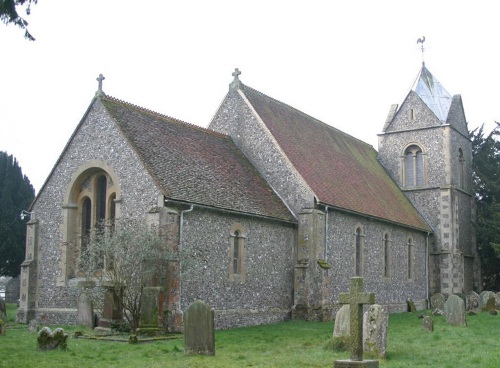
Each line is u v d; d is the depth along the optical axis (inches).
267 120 1130.0
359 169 1357.0
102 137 896.9
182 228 812.0
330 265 1034.7
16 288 1925.4
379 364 493.4
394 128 1579.7
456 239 1464.1
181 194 827.4
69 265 917.2
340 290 1056.8
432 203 1489.9
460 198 1541.6
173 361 515.8
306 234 1008.2
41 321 927.7
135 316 738.8
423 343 638.5
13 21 483.5
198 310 560.4
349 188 1190.3
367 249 1168.8
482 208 1619.1
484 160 1675.7
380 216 1205.7
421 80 1598.2
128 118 922.1
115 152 875.4
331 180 1143.6
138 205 829.2
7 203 1673.2
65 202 932.0
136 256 741.3
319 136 1307.8
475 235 1596.9
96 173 917.2
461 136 1592.0
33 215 969.5
